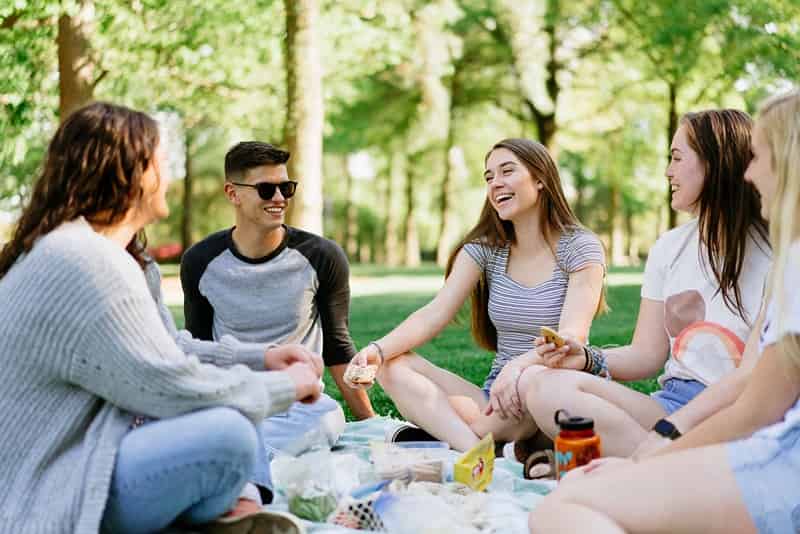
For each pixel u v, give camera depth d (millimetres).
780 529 1887
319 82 10156
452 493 2801
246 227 3738
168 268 22938
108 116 2295
